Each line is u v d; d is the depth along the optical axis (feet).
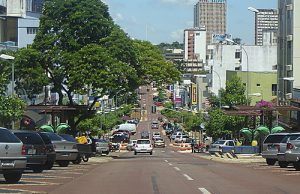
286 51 209.97
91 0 152.35
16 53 155.74
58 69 150.61
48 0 153.28
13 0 276.82
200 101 427.74
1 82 136.15
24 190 57.62
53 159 89.30
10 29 228.02
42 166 82.99
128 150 254.68
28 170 86.74
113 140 300.81
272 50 335.67
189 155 188.34
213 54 363.56
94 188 60.34
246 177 74.95
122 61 153.48
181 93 537.24
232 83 234.38
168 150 268.21
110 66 146.20
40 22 154.51
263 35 424.87
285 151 90.68
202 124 280.72
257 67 337.11
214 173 82.58
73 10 151.12
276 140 105.40
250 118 216.54
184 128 390.01
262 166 103.19
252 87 281.74
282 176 76.95
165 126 474.08
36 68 150.71
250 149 165.89
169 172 84.94
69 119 158.71
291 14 205.16
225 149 169.17
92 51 145.59
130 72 149.28
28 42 279.08
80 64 146.00
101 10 153.99
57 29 152.76
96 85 145.79
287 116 193.06
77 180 70.74
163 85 194.70
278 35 224.12
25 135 79.05
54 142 98.22
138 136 396.78
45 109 147.33
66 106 149.48
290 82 204.44
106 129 287.28
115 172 85.97
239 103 227.20
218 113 231.91
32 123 148.77
